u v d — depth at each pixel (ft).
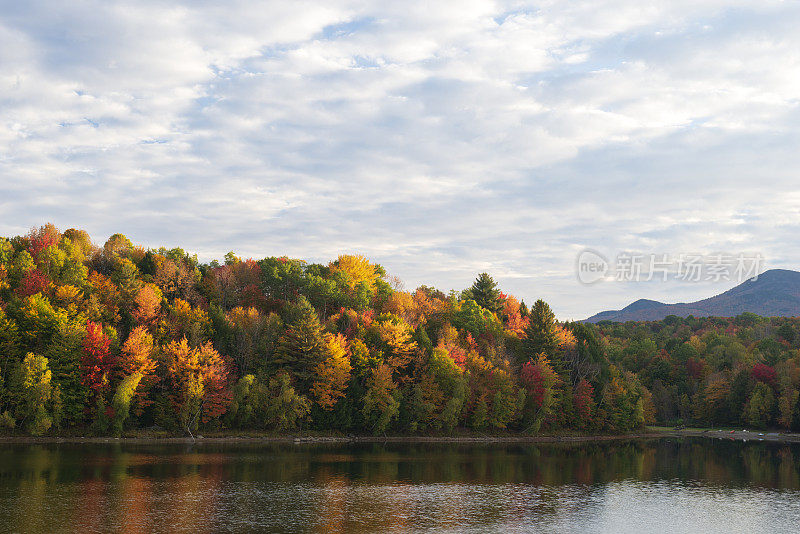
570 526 194.18
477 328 577.02
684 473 312.29
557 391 508.94
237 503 206.18
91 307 408.67
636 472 312.09
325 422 423.64
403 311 563.07
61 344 361.30
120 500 203.10
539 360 520.42
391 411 428.15
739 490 265.13
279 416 406.21
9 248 485.15
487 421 481.05
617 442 503.20
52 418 342.44
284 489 232.32
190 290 532.73
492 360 504.43
